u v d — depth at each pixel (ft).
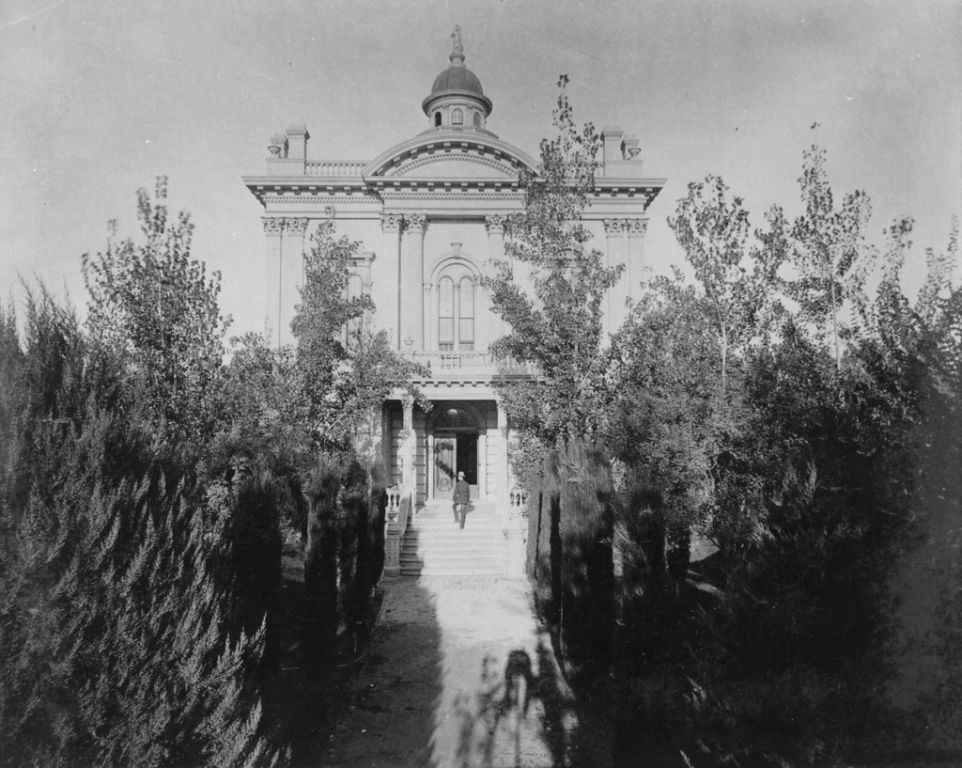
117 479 19.98
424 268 93.56
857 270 41.19
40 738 16.93
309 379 60.49
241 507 30.01
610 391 52.54
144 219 44.09
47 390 19.39
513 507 71.67
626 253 93.25
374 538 53.36
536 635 49.21
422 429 93.40
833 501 22.13
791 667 21.75
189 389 43.91
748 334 46.83
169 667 19.84
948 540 21.04
